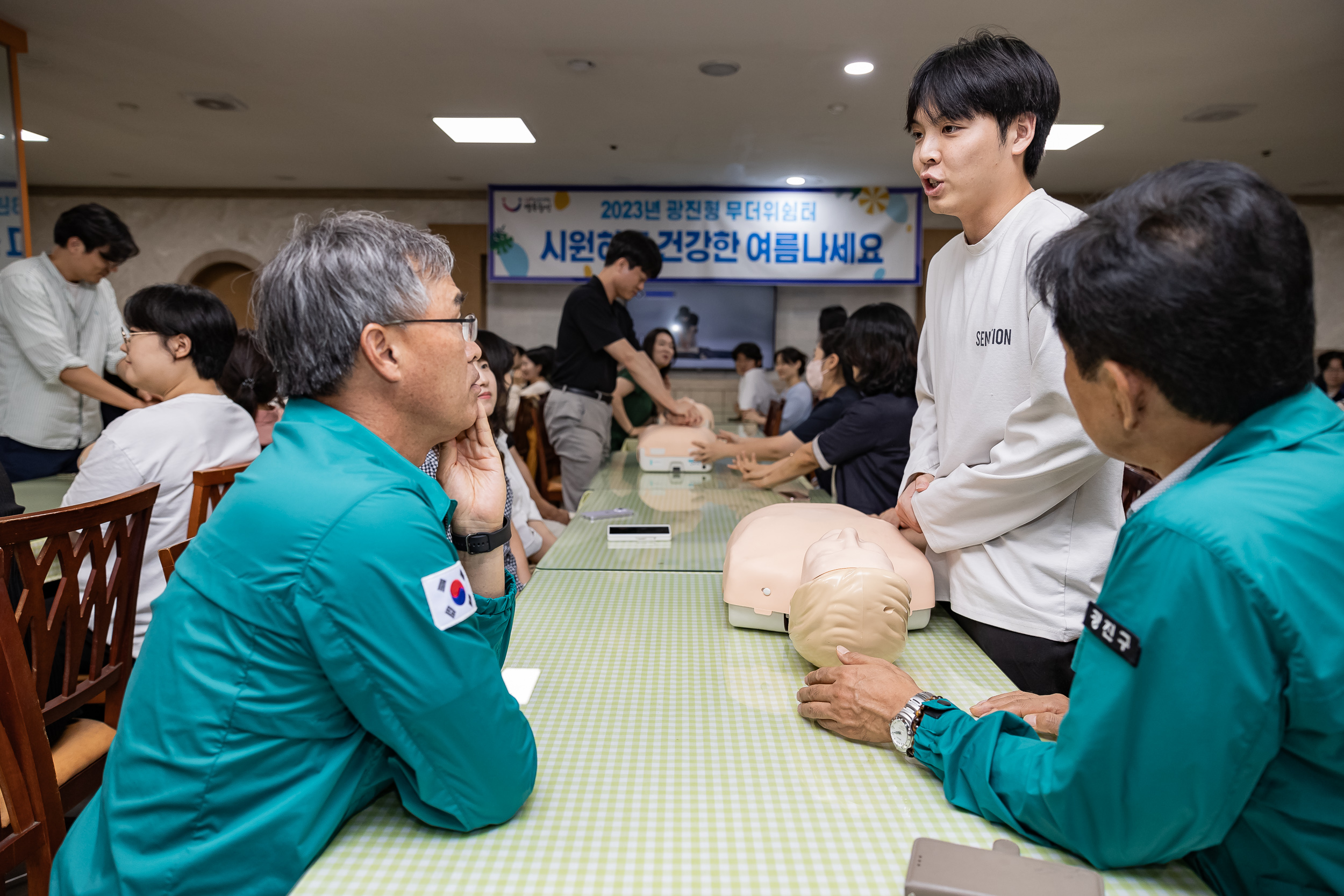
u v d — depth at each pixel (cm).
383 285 75
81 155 645
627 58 431
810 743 90
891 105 503
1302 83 464
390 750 76
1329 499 60
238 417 189
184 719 70
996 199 125
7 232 386
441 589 70
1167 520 62
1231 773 59
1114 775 63
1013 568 123
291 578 68
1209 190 60
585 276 751
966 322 132
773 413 553
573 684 105
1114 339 63
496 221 745
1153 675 60
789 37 402
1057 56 426
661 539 187
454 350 79
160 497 172
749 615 126
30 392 290
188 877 68
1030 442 113
